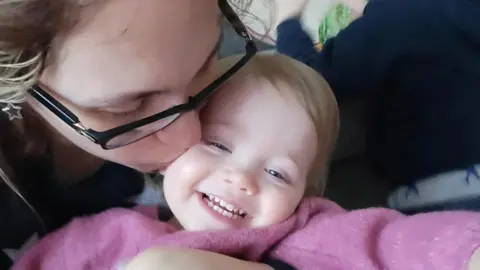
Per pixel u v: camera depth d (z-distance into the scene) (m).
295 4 1.19
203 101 0.72
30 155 0.78
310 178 0.88
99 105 0.61
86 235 0.83
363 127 1.04
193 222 0.77
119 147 0.66
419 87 0.96
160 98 0.64
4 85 0.58
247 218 0.78
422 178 0.93
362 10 1.16
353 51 1.04
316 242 0.75
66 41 0.56
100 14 0.55
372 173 1.02
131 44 0.57
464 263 0.60
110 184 0.86
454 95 0.93
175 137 0.69
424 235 0.66
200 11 0.60
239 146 0.78
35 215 0.82
